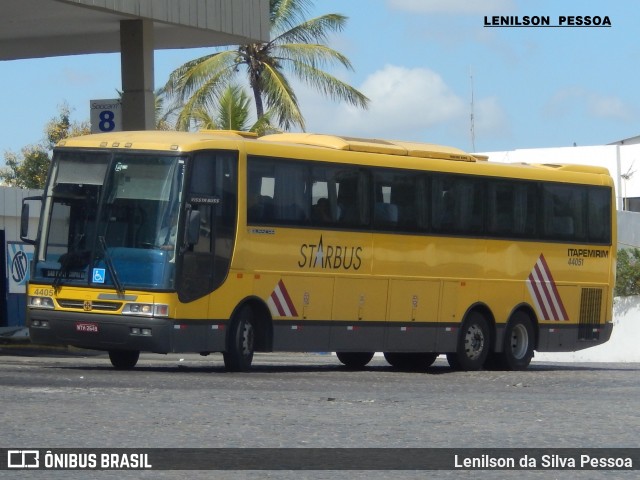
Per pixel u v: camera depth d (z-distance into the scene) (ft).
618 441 50.14
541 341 108.47
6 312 137.69
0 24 117.19
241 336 84.43
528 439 50.03
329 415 56.75
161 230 79.82
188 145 81.15
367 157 93.81
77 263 81.25
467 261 101.30
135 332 79.15
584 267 112.27
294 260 87.86
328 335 90.63
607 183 114.83
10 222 139.33
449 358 104.17
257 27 127.13
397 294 95.71
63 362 96.63
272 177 86.53
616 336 167.02
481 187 102.73
